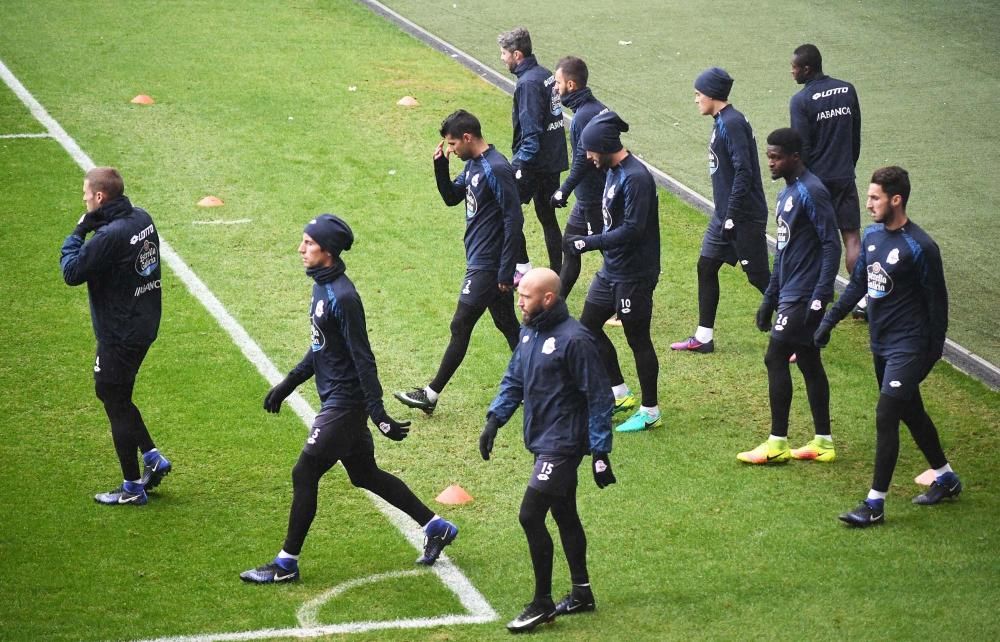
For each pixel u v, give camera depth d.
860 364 30.88
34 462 25.41
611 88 52.91
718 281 33.50
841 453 26.44
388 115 48.31
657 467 25.78
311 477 21.19
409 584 21.48
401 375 29.84
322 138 45.66
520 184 34.75
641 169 26.38
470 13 63.34
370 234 37.94
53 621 19.95
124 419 23.56
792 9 64.44
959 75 55.19
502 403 20.45
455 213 39.75
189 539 22.77
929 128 48.81
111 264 22.81
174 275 34.69
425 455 26.28
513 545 22.89
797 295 25.36
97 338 23.36
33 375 29.09
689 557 22.23
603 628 19.95
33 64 51.94
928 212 40.75
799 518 23.64
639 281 26.72
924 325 23.00
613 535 23.05
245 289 34.09
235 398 28.41
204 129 45.94
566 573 21.94
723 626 19.84
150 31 57.41
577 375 19.52
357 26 60.12
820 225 24.88
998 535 22.86
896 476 25.52
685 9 64.31
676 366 30.81
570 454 19.89
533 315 19.67
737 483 25.09
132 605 20.50
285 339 31.42
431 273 35.50
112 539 22.67
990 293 35.03
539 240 38.69
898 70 55.81
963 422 27.91
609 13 63.62
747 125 30.27
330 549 22.66
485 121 48.16
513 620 20.03
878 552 22.25
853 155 33.44
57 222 37.53
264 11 61.72
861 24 62.16
